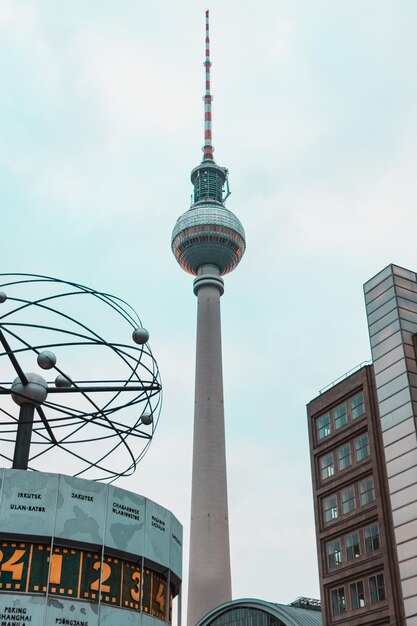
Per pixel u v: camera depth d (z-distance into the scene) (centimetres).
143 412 2912
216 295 18862
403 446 6222
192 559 15212
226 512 15700
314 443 7638
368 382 7081
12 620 2236
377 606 6200
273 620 8800
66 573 2380
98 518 2527
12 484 2434
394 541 6238
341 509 7012
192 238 19162
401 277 6988
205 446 16262
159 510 2791
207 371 17338
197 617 14462
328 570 6931
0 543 2350
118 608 2455
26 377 2794
